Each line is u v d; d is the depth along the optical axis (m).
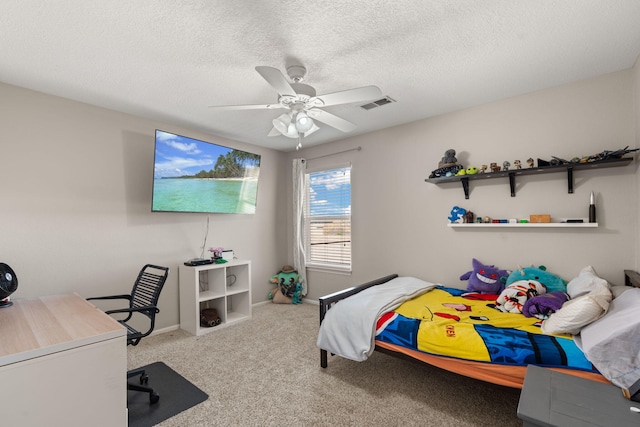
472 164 3.09
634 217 2.33
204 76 2.38
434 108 3.13
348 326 2.31
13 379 1.19
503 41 1.96
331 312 2.45
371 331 2.19
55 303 2.07
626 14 1.70
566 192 2.60
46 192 2.68
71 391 1.32
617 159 2.22
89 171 2.92
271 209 4.68
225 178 3.74
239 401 2.05
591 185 2.50
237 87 2.58
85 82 2.48
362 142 3.97
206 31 1.82
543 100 2.70
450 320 2.15
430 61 2.20
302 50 2.04
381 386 2.23
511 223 2.79
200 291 3.71
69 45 1.96
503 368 1.72
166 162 3.18
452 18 1.73
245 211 4.01
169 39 1.90
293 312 4.05
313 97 2.05
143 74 2.35
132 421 1.84
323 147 4.42
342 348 2.29
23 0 1.54
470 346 1.82
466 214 3.05
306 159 4.64
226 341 3.07
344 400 2.06
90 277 2.91
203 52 2.05
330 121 2.47
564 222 2.52
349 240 4.16
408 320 2.19
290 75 2.25
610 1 1.60
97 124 2.97
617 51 2.10
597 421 1.15
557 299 2.19
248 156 3.97
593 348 1.51
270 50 2.03
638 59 2.16
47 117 2.69
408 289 2.82
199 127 3.63
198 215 3.78
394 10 1.65
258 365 2.56
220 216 4.02
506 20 1.75
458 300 2.65
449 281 3.26
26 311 1.85
